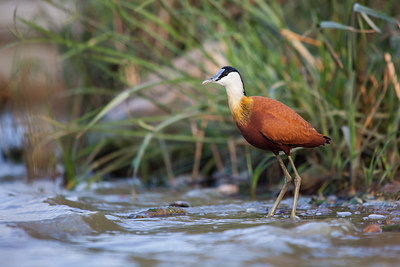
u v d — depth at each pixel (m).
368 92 10.23
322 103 10.27
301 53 10.69
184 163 13.65
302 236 5.96
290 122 7.59
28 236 6.15
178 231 6.64
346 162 9.49
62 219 6.80
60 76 15.95
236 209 8.69
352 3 9.89
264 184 11.34
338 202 8.88
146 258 5.30
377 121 10.12
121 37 12.01
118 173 14.20
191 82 11.39
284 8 13.05
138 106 14.78
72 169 12.50
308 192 10.01
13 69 13.52
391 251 5.42
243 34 11.77
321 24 9.25
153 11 16.33
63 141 14.19
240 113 7.78
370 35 10.72
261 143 7.81
